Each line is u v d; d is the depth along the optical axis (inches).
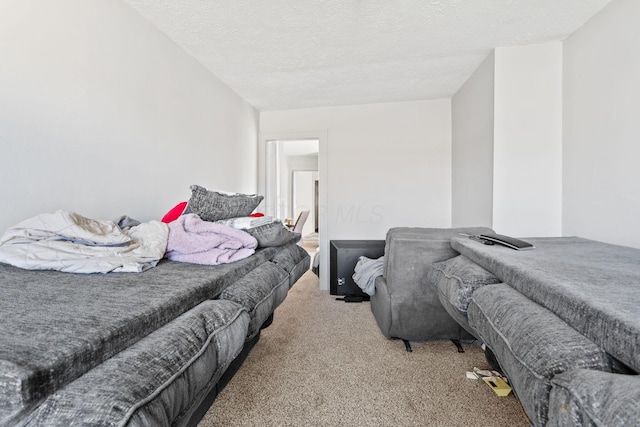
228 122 113.1
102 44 57.1
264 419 51.0
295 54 88.7
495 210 85.7
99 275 36.3
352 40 81.0
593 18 70.5
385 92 123.1
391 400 56.2
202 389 26.8
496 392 57.8
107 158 58.4
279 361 70.3
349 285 120.8
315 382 61.9
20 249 36.6
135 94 65.7
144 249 43.8
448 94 126.3
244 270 46.6
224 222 58.1
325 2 64.9
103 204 57.5
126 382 19.3
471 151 106.1
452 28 75.6
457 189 123.3
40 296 28.4
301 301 118.5
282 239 63.1
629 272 34.4
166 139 76.2
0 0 41.3
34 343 19.4
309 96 126.4
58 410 17.0
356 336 84.2
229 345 30.8
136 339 24.1
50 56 47.7
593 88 70.7
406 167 135.9
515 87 84.7
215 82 102.7
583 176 74.2
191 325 28.0
